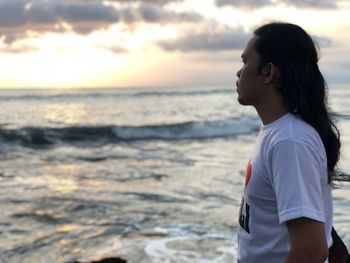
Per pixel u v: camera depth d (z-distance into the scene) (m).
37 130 20.66
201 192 9.42
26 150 18.22
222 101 67.88
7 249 5.85
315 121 1.55
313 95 1.57
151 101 66.81
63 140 21.20
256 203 1.57
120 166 13.54
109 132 22.67
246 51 1.67
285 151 1.45
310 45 1.61
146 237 6.36
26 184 10.40
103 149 18.64
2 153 17.25
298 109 1.54
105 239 6.29
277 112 1.59
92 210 7.88
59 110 43.72
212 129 25.39
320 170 1.49
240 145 19.77
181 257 5.55
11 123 27.52
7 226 6.85
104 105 54.62
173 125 24.09
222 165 13.44
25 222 7.10
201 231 6.61
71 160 15.19
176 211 7.81
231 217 7.41
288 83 1.56
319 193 1.44
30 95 70.88
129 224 7.00
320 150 1.50
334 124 1.67
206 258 5.53
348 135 16.05
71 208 8.01
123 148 18.98
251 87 1.65
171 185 10.27
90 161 14.88
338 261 1.80
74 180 11.03
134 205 8.25
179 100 70.50
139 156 16.06
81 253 5.73
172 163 14.09
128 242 6.14
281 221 1.43
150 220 7.22
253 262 1.60
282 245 1.53
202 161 14.41
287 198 1.41
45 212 7.71
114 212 7.73
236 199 8.77
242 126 26.81
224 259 5.50
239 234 1.71
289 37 1.58
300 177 1.42
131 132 23.14
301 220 1.39
